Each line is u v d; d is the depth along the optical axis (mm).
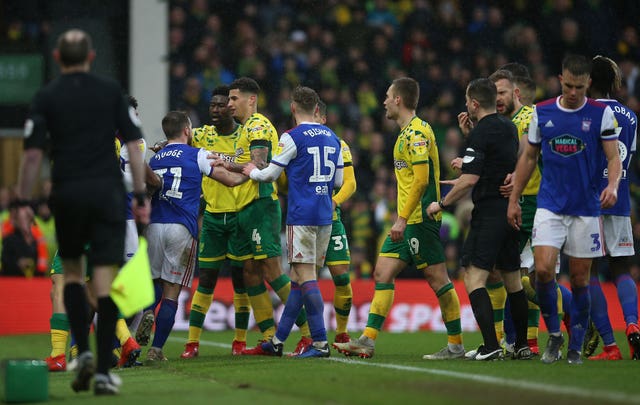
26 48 64812
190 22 69812
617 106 27328
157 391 19984
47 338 43562
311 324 27906
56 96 19281
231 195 30547
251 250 30500
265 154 29406
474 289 25656
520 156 26500
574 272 24172
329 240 29219
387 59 69688
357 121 66125
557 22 70250
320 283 47781
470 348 34219
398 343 37500
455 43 70250
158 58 62906
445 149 62062
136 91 62844
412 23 71125
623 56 69500
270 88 68500
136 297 18234
